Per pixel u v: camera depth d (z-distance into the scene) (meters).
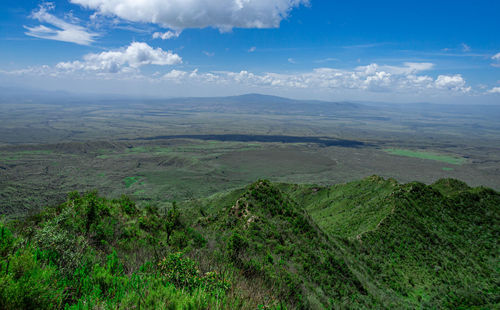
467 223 56.44
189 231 19.52
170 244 16.25
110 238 12.71
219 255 12.51
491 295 36.00
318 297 20.78
